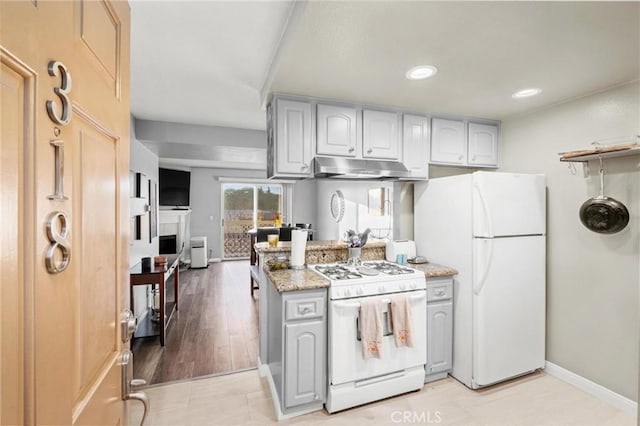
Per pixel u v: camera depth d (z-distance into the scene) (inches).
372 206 134.6
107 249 30.2
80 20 24.0
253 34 68.0
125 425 35.4
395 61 67.8
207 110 121.3
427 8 49.4
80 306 24.5
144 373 96.3
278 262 93.4
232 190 300.8
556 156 93.9
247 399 83.0
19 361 16.9
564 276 91.7
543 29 55.3
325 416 76.0
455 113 103.6
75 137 23.3
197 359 105.3
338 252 103.9
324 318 76.9
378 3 48.2
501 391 86.4
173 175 253.4
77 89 23.4
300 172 87.7
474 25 54.2
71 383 22.6
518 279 89.5
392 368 81.4
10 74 16.2
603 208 79.9
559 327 93.0
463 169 121.4
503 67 70.6
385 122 96.6
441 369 90.8
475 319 86.3
